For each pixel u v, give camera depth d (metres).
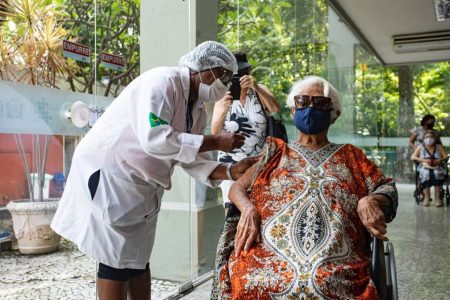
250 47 4.82
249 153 3.13
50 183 2.47
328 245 1.77
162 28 3.42
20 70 2.28
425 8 7.75
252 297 1.72
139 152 1.93
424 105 14.10
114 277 2.01
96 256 1.95
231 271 1.85
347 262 1.77
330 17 7.34
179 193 3.60
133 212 2.00
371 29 9.26
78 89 2.64
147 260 2.17
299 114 2.05
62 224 2.03
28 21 2.32
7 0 2.21
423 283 3.61
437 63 13.56
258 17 4.94
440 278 3.74
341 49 8.06
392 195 1.95
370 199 1.90
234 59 2.09
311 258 1.74
